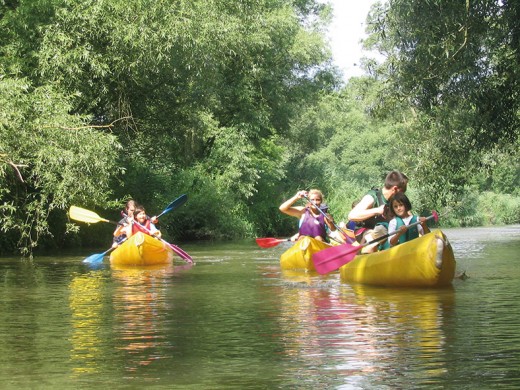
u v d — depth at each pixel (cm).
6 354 457
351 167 5419
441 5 1474
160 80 1945
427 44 1543
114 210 2009
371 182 5359
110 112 1917
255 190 2756
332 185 3481
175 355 448
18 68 1526
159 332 529
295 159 3659
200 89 2052
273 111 2983
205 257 1420
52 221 1727
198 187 2520
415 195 3403
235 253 1570
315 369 407
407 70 1605
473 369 402
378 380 382
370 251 915
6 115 1359
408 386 370
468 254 1448
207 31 1808
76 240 1850
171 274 1023
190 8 1750
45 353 459
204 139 2628
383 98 1709
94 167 1434
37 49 1694
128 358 441
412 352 447
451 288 793
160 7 1705
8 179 1498
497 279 895
